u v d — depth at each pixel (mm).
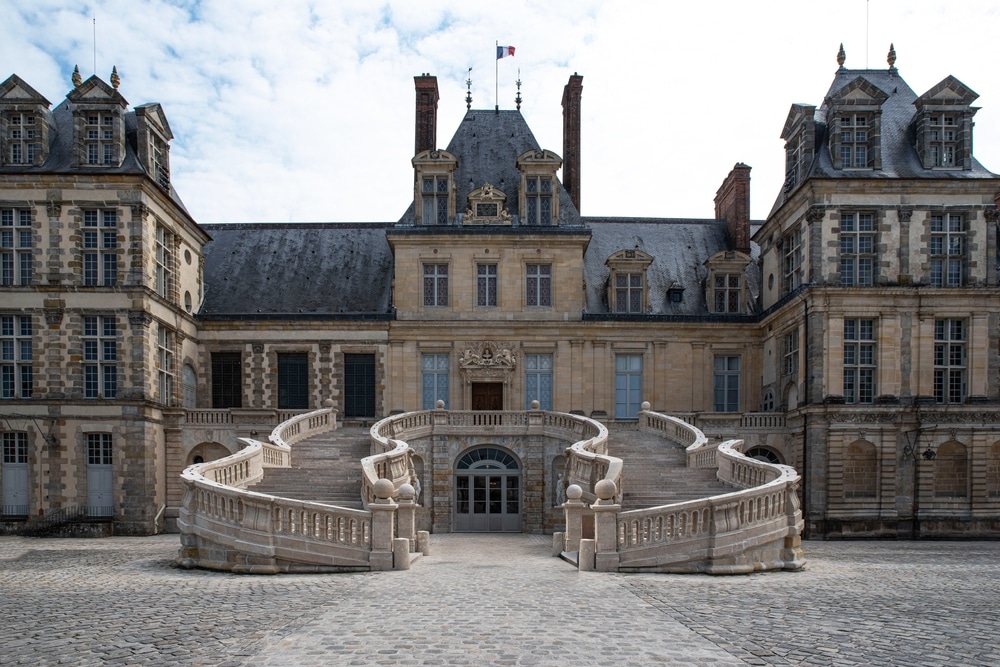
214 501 20406
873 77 42375
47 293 35594
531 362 42719
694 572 19875
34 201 35719
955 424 36594
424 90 46344
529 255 42469
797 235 39750
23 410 35406
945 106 38125
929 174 37750
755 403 43562
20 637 12234
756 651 11195
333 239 47750
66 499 35312
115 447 35312
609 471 24516
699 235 49125
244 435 38156
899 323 37000
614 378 42969
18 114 36531
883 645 11805
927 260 37375
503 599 15125
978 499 36406
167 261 39031
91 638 12047
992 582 19703
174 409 37812
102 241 35844
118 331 35625
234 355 42812
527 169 42844
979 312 37000
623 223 49438
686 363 43375
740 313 44344
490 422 36812
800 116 39844
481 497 36719
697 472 29375
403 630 12258
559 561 22641
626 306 43906
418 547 24828
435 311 42312
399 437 35281
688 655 10891
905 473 36562
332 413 37781
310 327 42469
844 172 37875
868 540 35781
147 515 35344
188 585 17484
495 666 10266
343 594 15773
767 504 21172
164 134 39469
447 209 42906
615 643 11492
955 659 11086
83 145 36406
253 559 19672
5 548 28781
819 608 14883
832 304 36938
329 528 19938
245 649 11164
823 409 36469
